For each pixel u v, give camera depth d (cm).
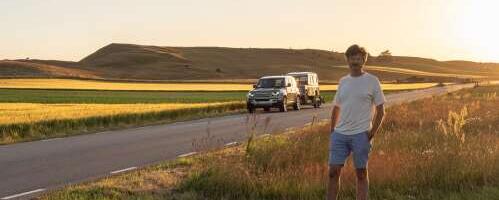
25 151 1612
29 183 1101
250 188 912
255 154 1127
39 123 2281
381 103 759
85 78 14788
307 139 1302
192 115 3319
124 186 980
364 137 761
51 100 5944
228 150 1413
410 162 1009
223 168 977
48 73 19238
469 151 1087
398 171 961
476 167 992
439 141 1287
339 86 780
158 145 1748
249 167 1040
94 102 5497
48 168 1287
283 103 3716
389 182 938
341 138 770
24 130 2180
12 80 12538
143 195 913
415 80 19488
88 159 1435
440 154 1023
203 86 11375
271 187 906
